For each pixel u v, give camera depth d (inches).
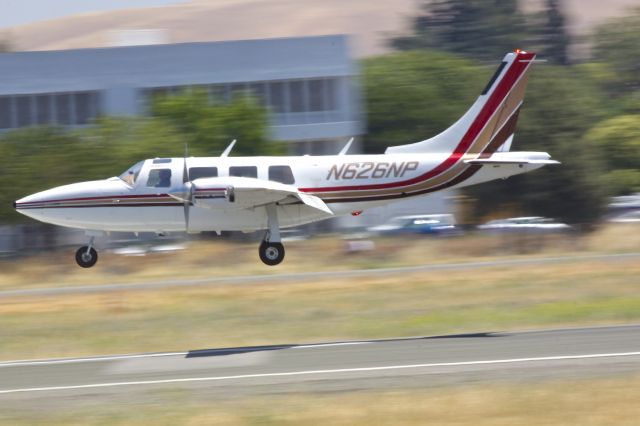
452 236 5925.2
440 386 2069.4
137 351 2822.3
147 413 1948.8
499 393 1980.8
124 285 4357.8
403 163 3690.9
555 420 1786.4
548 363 2277.3
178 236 5861.2
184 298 3767.2
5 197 5969.5
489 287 3868.1
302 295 3777.1
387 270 4608.8
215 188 3395.7
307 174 3636.8
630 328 2807.6
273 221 3622.0
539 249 5570.9
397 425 1790.1
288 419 1845.5
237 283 4200.3
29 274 4923.7
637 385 2003.0
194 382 2241.6
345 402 1961.1
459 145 3737.7
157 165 3595.0
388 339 2795.3
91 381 2329.0
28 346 2952.8
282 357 2536.9
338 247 5447.8
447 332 2908.5
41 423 1909.4
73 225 3631.9
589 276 4065.0
